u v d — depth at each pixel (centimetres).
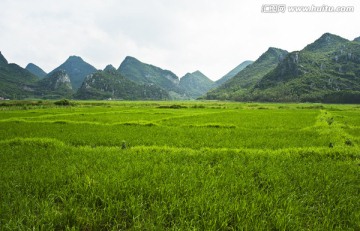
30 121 2231
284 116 3228
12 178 632
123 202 496
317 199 555
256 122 2372
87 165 762
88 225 439
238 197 535
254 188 592
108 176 621
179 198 508
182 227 409
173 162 847
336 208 492
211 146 1196
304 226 447
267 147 1173
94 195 520
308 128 1883
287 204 500
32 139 1191
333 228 444
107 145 1224
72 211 454
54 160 827
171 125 2091
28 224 420
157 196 532
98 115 3186
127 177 635
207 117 2994
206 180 613
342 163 871
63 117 2823
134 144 1217
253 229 416
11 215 440
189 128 1861
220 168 770
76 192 549
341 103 15450
